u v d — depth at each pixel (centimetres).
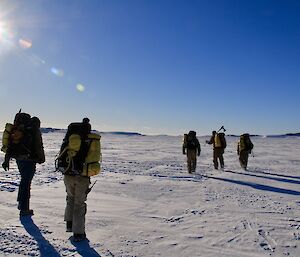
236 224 674
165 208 799
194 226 651
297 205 882
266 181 1359
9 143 648
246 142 1797
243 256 502
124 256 481
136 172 1525
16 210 698
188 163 1581
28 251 481
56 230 577
